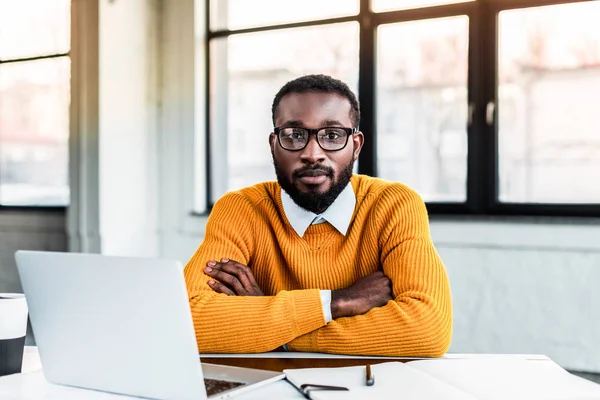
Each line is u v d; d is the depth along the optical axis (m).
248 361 1.14
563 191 2.87
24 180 4.01
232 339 1.21
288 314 1.22
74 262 0.88
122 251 3.48
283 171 1.45
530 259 2.84
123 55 3.45
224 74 3.60
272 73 3.47
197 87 3.60
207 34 3.61
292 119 1.42
